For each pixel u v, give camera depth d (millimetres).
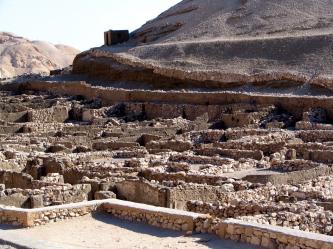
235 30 114625
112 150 46344
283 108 68750
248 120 64312
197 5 133875
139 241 18547
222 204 22797
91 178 32562
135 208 21000
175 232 19391
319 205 22250
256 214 20875
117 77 107562
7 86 111688
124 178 31047
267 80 82500
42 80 111062
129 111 81438
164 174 33062
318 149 41031
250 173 33844
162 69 98062
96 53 114250
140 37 133000
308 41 93500
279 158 38375
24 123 68438
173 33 126062
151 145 48906
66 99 91750
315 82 76875
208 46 105188
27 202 25875
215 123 65188
